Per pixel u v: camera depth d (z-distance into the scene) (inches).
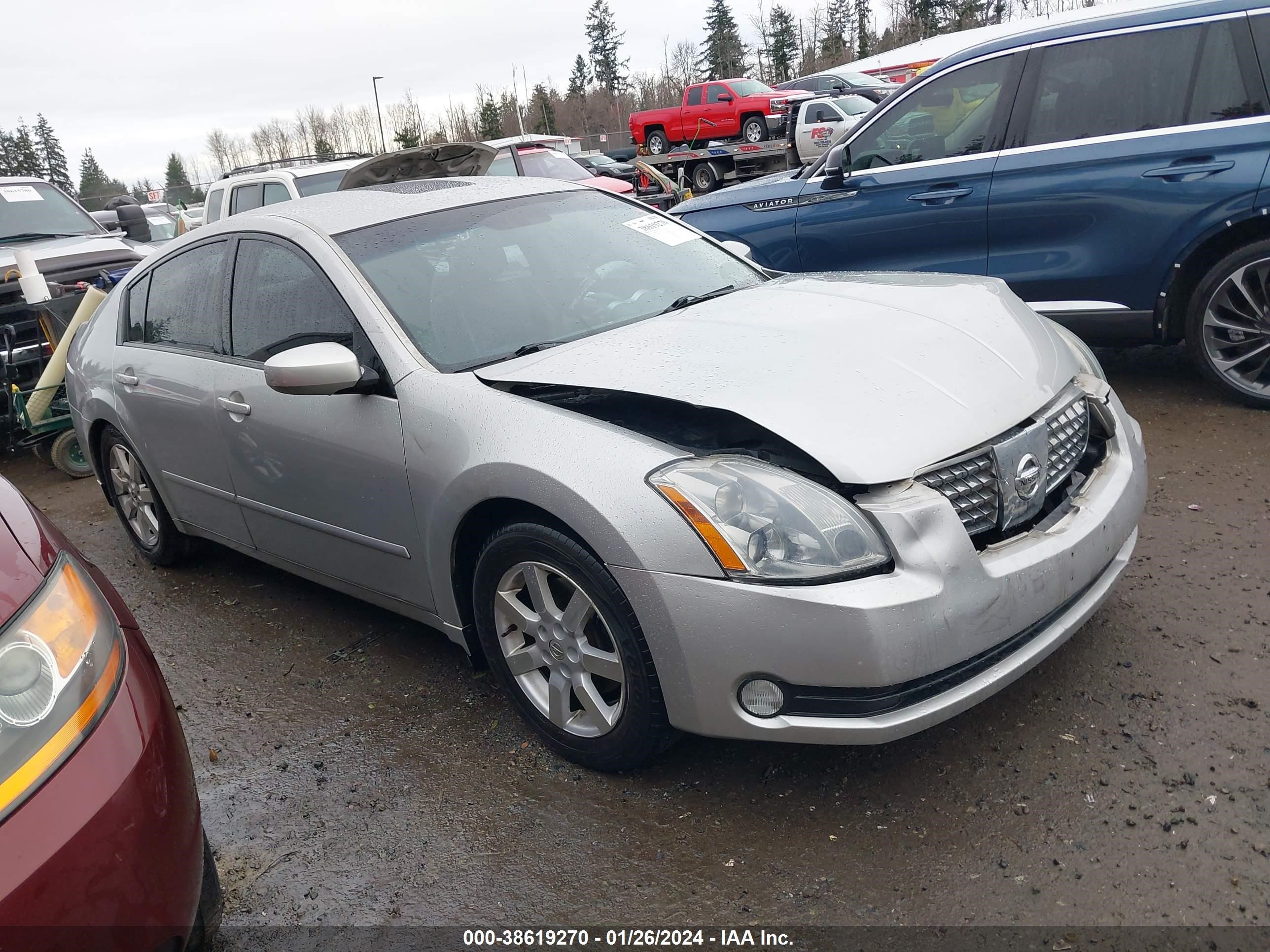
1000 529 95.9
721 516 88.7
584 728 104.8
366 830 102.7
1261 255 179.2
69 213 352.8
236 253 143.6
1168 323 196.5
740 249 155.6
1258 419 183.8
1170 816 90.3
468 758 112.9
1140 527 147.2
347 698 129.6
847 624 84.4
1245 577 129.2
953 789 97.3
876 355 102.6
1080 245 197.6
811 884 88.0
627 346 110.0
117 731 65.9
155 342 159.8
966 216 210.1
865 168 224.2
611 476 93.5
